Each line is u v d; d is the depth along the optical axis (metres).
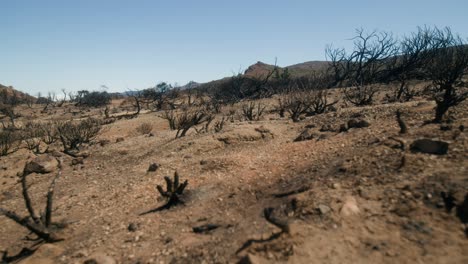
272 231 4.00
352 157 5.88
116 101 64.88
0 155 14.62
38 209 6.84
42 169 10.23
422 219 3.57
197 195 5.91
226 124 13.89
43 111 48.28
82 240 5.03
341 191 4.53
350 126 8.66
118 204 6.40
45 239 5.12
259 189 5.78
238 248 3.82
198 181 6.80
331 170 5.61
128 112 36.38
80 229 5.46
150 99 43.59
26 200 5.23
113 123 24.31
